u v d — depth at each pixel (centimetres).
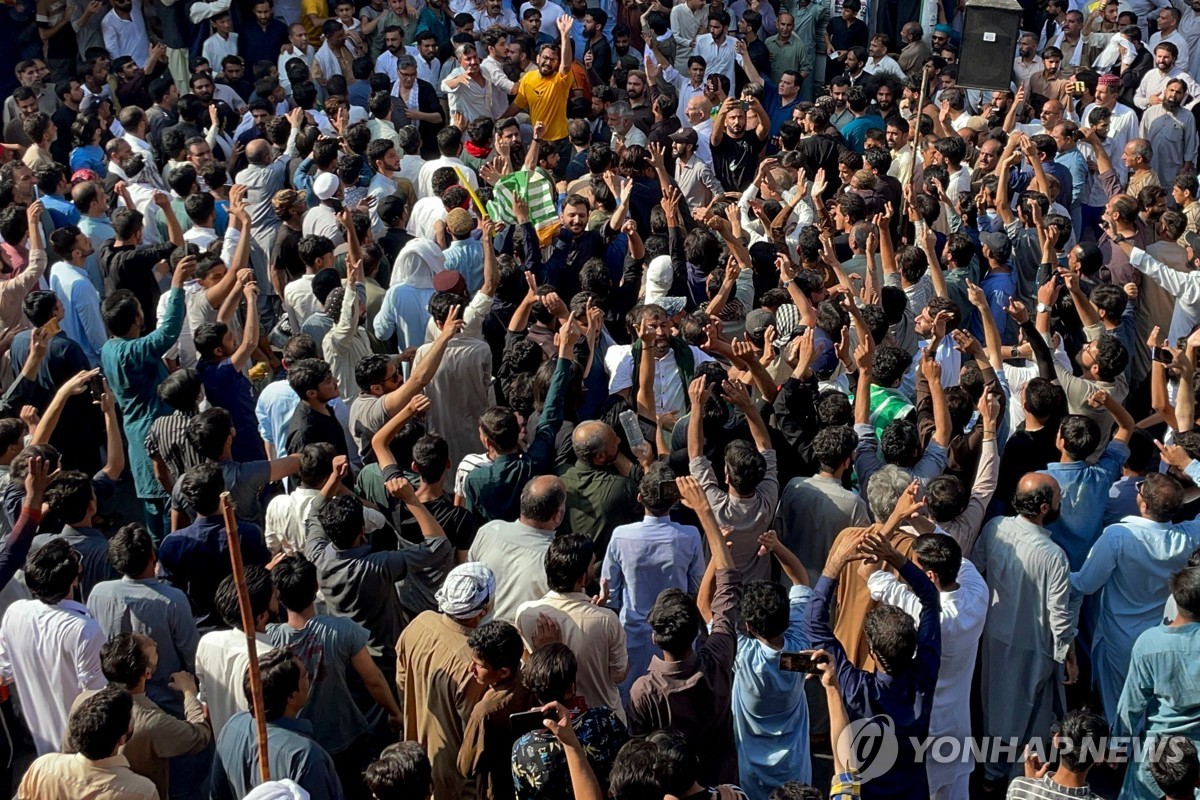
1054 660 654
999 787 677
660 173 1102
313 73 1638
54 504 643
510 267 913
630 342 976
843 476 706
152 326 978
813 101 1806
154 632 587
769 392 736
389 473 668
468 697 541
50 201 1091
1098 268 992
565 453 718
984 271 1096
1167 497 645
